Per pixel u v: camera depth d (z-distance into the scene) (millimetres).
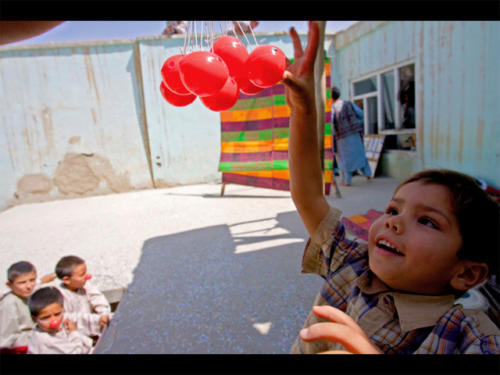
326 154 4988
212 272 3123
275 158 5371
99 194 8008
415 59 6004
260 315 2395
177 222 4957
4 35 887
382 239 810
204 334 2244
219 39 873
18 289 2371
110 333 2328
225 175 5957
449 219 752
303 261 1172
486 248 765
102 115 7781
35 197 7773
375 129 7715
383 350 822
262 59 804
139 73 7750
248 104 5469
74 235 4793
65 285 2611
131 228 4871
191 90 772
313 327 664
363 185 6438
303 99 936
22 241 4727
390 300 852
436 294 804
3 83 7359
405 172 6633
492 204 798
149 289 2918
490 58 4617
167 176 8094
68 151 7754
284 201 5750
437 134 5691
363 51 7469
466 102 5082
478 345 710
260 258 3338
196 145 8102
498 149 4656
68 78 7555
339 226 1087
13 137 7535
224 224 4645
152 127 7875
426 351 753
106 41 7535
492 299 1745
